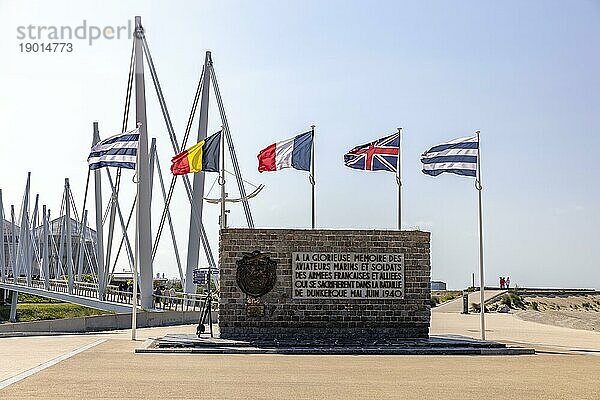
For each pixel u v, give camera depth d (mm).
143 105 58281
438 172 33281
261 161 34812
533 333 42844
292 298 30172
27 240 108438
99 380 18672
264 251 30297
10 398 15508
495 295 96625
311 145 34312
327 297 30281
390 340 29875
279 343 28734
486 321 57531
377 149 34281
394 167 34188
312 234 30422
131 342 31234
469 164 32938
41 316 95938
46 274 97125
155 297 59906
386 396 16453
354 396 16422
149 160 62188
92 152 34875
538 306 89438
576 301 105000
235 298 30078
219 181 37594
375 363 23969
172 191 67875
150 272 58375
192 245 60969
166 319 49000
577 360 25656
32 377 19125
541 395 16766
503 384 18750
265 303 30094
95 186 69375
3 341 32094
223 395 16391
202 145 37375
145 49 64938
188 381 18766
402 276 30641
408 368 22469
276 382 18797
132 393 16484
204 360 24500
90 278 100938
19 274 119125
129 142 34438
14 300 92688
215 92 64875
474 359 25859
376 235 30688
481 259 32562
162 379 19109
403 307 30578
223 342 28484
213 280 59625
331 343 28953
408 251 30781
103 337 34812
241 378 19562
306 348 27828
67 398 15609
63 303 105875
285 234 30359
